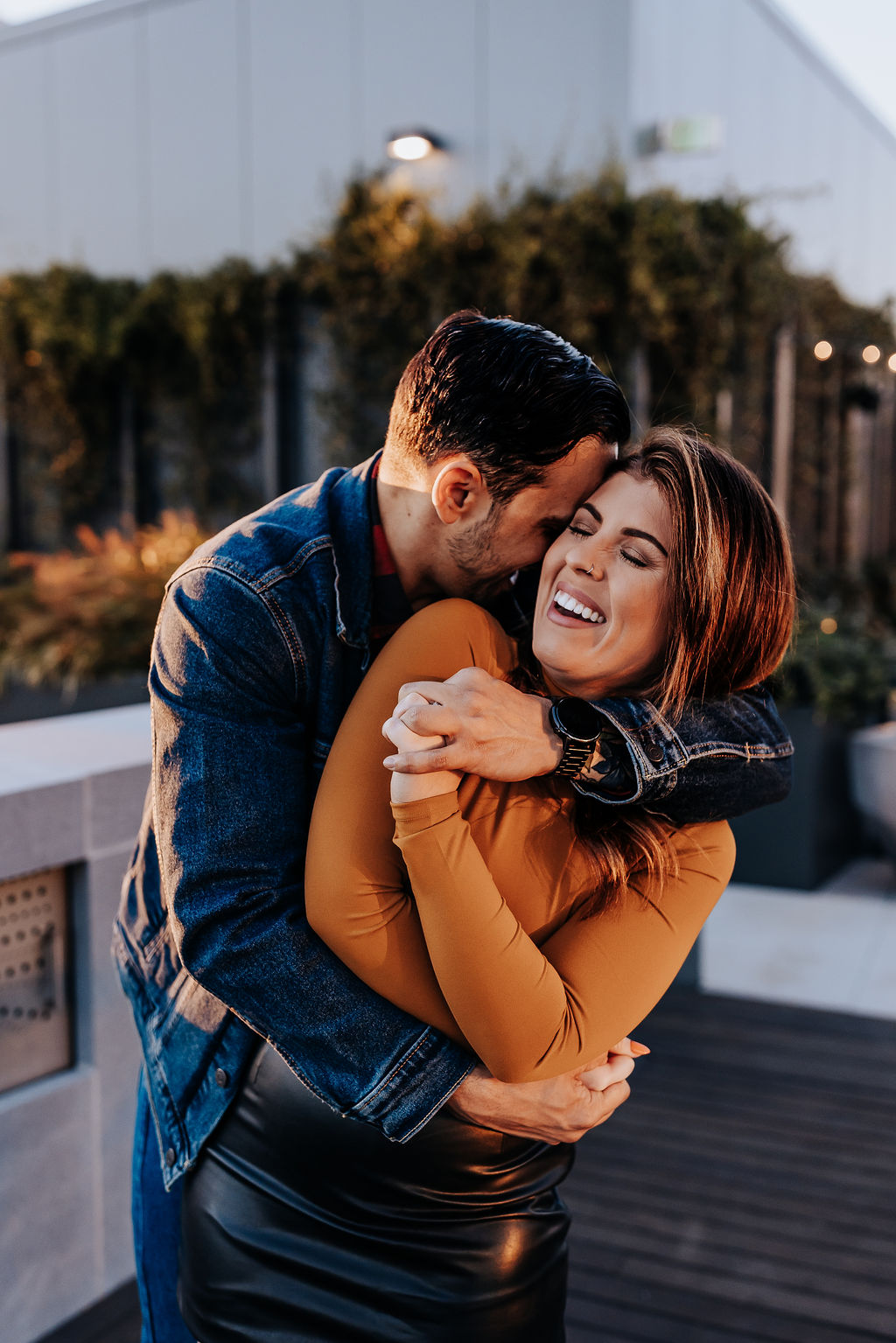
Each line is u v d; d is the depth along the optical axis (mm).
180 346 7379
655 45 5566
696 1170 2549
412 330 6176
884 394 8508
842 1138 2707
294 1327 1008
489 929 854
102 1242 2043
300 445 6980
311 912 910
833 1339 1956
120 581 6336
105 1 7449
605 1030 925
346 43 6445
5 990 1905
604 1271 2156
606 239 5211
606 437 965
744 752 970
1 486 8258
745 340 5734
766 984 3842
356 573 1000
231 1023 1049
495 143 5883
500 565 1015
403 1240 994
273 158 6875
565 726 912
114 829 2006
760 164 6688
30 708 6062
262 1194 1022
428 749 853
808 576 6867
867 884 5113
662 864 964
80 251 7891
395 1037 921
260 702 951
